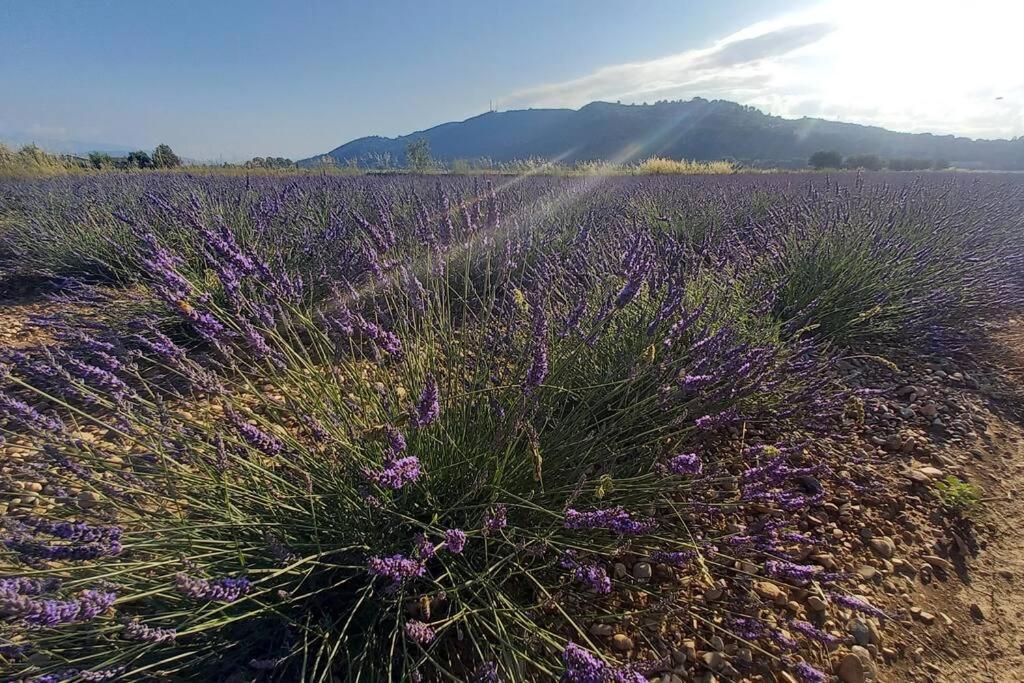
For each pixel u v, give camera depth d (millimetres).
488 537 1695
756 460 2307
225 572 1574
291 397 1906
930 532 2162
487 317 2416
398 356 2053
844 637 1714
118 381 1766
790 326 3107
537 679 1543
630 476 2156
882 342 4000
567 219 5902
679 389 2105
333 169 18188
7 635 1344
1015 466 2605
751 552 1787
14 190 8453
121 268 5055
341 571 1724
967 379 3471
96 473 1778
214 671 1518
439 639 1543
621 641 1658
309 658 1578
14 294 4992
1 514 1867
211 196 6586
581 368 2584
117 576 1448
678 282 2705
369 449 1933
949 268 4574
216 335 1867
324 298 3758
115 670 1295
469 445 2002
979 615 1832
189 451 1767
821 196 6988
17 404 1620
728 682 1574
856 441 2748
